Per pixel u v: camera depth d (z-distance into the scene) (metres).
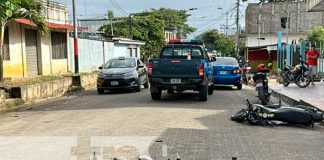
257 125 9.22
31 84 15.45
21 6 16.05
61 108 12.59
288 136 8.09
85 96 16.61
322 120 9.29
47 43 22.39
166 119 9.84
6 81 16.31
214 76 18.48
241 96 15.47
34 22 16.69
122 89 18.28
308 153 6.73
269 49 37.97
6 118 10.83
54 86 17.12
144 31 50.50
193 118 10.03
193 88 13.52
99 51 30.22
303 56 24.50
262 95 12.77
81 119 10.07
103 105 12.87
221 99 14.38
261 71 13.07
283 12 52.28
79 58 26.39
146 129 8.58
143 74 19.20
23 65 19.73
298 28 51.97
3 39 17.06
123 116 10.34
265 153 6.68
